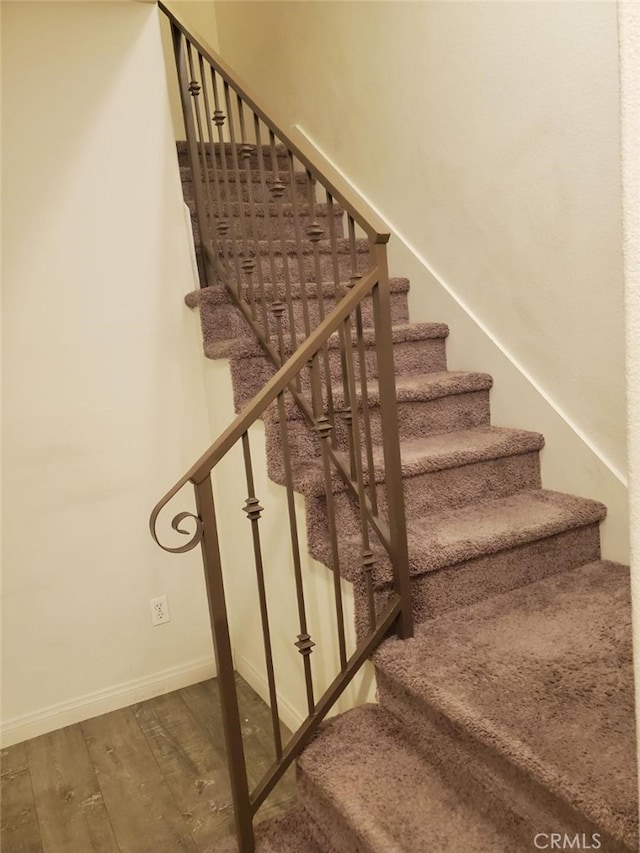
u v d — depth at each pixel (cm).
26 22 219
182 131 409
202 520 153
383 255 168
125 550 249
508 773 141
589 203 204
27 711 238
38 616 237
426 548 186
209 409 257
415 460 209
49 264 228
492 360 252
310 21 329
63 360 233
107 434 242
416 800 149
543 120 214
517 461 231
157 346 248
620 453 208
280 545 216
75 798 204
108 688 251
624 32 75
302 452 215
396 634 180
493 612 189
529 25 214
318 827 168
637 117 75
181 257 249
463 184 253
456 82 248
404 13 267
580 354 216
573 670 158
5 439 227
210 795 200
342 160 326
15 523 231
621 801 118
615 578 204
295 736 170
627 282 79
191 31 240
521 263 233
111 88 232
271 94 379
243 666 265
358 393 225
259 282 220
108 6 229
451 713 147
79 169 229
